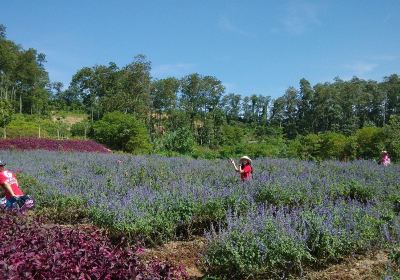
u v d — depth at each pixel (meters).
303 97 119.19
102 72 89.50
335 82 122.94
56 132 57.38
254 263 6.38
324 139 37.66
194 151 43.72
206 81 98.44
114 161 20.80
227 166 18.75
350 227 7.55
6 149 28.78
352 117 107.56
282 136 105.56
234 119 143.25
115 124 41.38
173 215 8.82
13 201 9.94
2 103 42.22
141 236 8.19
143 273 4.66
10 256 4.75
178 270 5.31
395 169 17.56
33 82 100.69
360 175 15.41
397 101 113.06
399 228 7.71
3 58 90.38
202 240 8.70
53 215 10.35
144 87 74.38
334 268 6.98
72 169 15.87
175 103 82.94
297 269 6.88
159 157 25.78
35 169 15.34
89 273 4.62
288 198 10.45
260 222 7.04
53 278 4.44
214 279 6.56
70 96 128.75
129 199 9.08
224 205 9.57
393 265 6.66
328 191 11.60
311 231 7.18
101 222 8.47
